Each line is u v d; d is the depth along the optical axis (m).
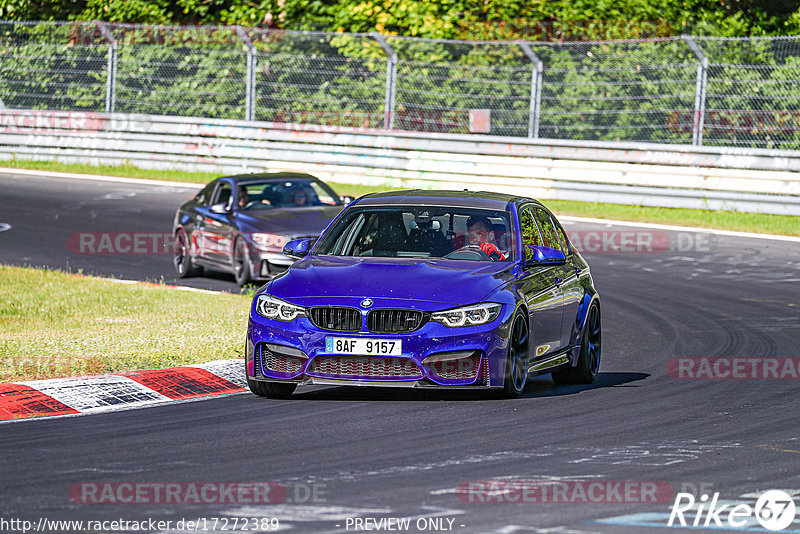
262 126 80.25
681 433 24.44
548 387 30.86
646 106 76.44
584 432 24.36
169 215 67.62
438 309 26.77
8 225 63.66
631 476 20.66
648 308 45.03
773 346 37.38
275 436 23.56
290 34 85.06
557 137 78.44
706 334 39.78
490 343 26.94
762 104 72.75
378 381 26.66
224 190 52.81
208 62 87.06
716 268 53.88
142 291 45.72
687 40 71.69
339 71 83.62
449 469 20.95
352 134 77.31
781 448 23.12
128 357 31.27
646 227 64.44
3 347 32.59
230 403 27.20
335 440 23.23
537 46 79.19
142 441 23.00
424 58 82.38
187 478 20.11
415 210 30.61
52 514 17.88
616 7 89.19
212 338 34.50
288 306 27.31
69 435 23.50
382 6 89.94
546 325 29.59
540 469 21.05
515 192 72.94
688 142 75.38
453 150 75.19
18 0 100.31
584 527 17.55
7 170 83.75
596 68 77.75
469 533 17.12
